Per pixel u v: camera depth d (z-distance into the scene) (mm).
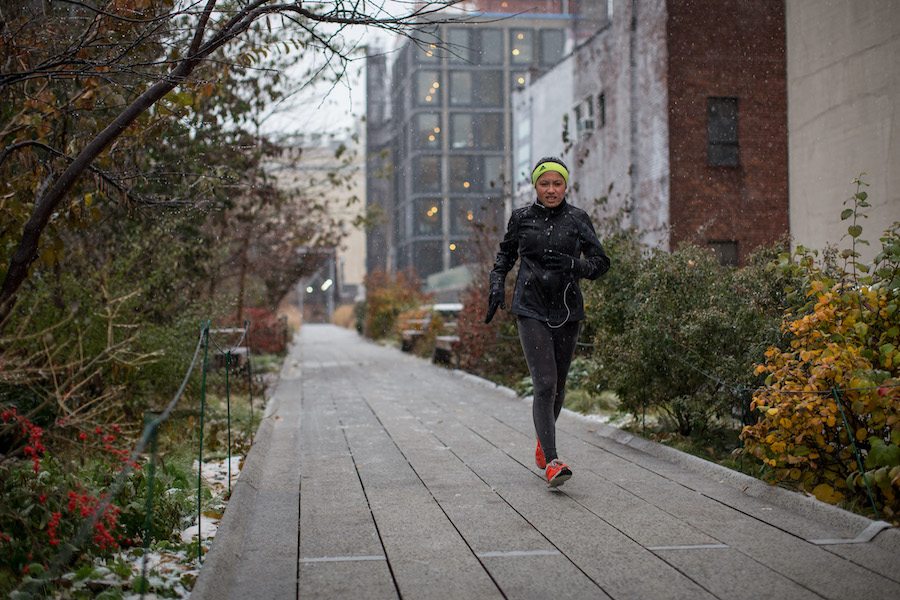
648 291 6305
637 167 17141
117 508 3373
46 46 4973
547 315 4953
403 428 7508
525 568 3316
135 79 5297
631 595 2984
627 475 5152
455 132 56781
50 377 4758
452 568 3328
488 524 4020
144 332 6496
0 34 4398
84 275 6617
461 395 10422
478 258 14188
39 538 3189
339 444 6660
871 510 3918
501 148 57031
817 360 4156
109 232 7605
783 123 15898
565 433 6938
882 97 7223
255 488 4945
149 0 4656
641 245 7664
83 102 5020
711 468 5074
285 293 20141
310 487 4984
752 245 15773
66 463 3633
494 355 11844
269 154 11586
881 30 7207
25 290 5891
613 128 18438
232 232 12227
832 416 3971
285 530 3969
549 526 3959
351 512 4312
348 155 14148
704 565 3311
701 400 5770
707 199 15703
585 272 4871
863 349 4156
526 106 27641
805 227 8438
